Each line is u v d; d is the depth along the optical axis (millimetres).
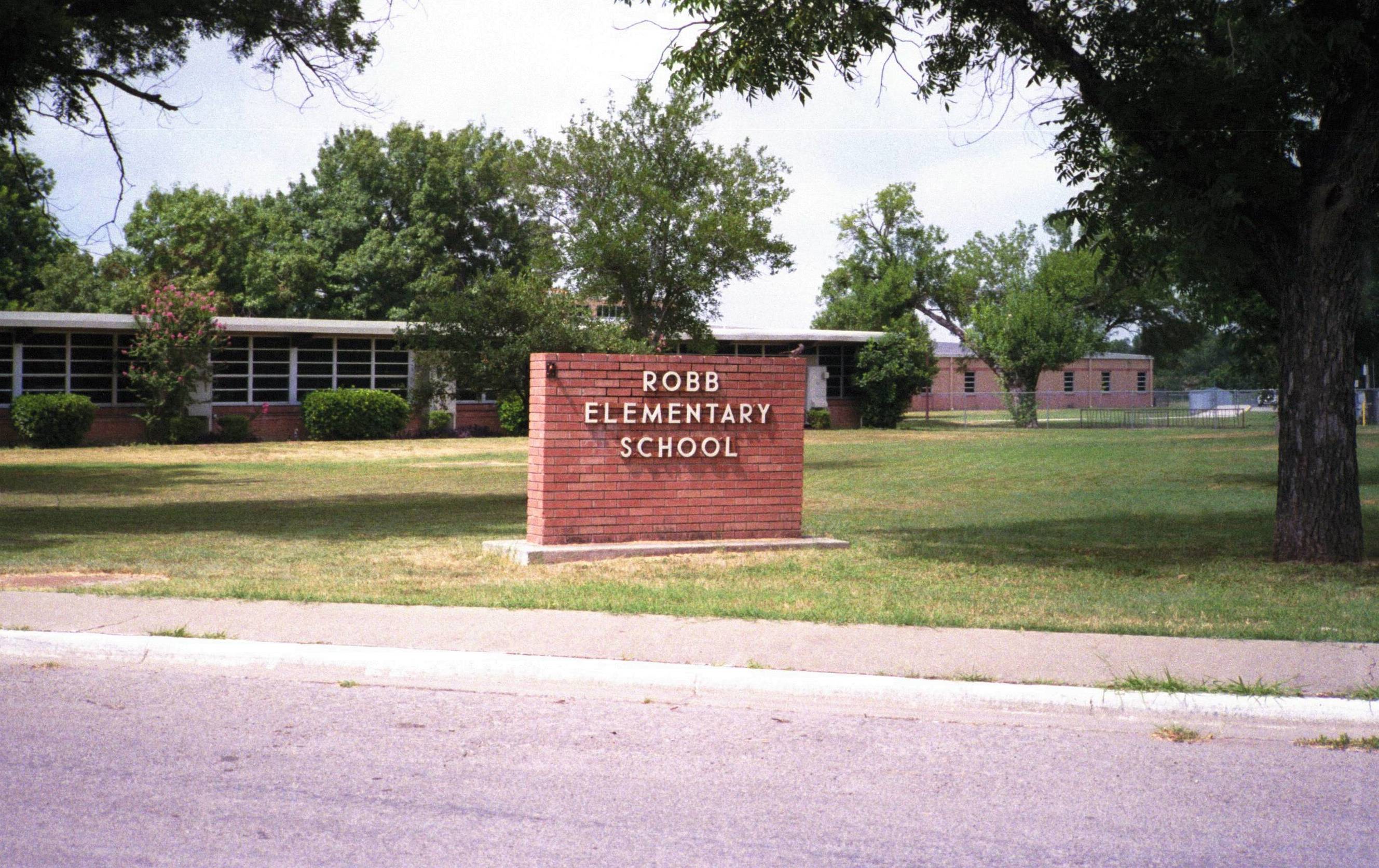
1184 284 17328
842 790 4980
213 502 19125
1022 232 63312
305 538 13906
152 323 35656
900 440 40062
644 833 4438
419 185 61688
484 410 41844
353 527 15359
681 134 33094
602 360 12195
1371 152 10938
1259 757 5508
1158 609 8742
